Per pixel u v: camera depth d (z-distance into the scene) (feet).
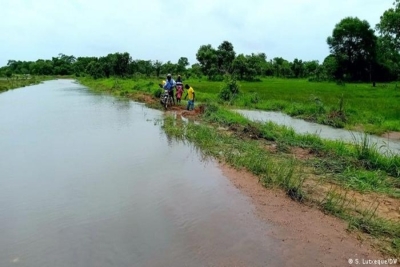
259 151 33.06
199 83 171.32
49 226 18.02
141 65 226.58
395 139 44.09
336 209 20.36
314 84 183.32
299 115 62.90
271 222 18.79
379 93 115.55
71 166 28.25
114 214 19.48
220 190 23.34
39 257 15.24
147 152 33.14
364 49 220.84
